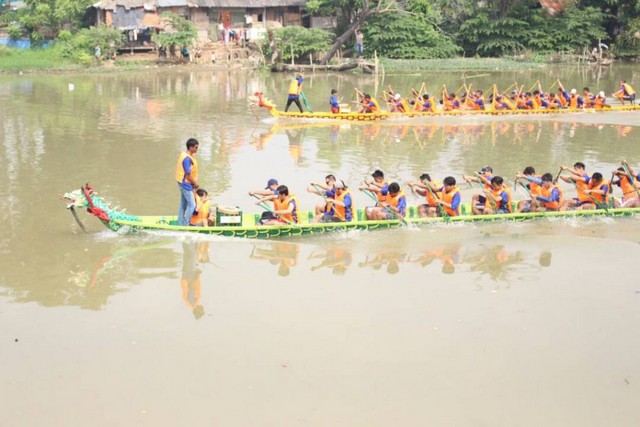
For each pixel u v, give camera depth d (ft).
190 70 154.81
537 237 44.62
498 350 30.17
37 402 26.03
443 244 43.09
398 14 169.89
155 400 26.22
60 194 52.26
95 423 24.86
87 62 151.94
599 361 29.48
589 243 43.68
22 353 29.43
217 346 30.19
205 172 59.57
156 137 74.90
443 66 160.45
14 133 76.02
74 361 28.86
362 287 36.65
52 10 164.35
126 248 41.29
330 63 159.74
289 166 62.39
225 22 175.73
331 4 168.55
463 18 182.39
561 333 31.83
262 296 35.29
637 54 179.83
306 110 96.89
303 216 46.34
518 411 25.88
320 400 26.32
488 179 47.98
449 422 25.16
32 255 39.99
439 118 90.84
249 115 91.15
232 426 24.76
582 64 171.01
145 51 167.63
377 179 45.55
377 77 143.13
